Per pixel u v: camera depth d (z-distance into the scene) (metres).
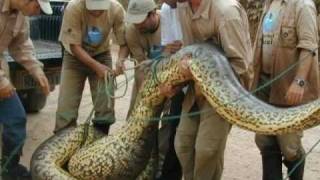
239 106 4.92
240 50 5.16
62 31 6.58
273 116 4.78
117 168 5.59
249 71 5.29
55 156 5.96
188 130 5.49
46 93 6.31
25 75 7.08
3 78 5.72
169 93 5.49
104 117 6.57
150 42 6.49
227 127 5.30
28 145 7.44
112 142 5.69
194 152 5.54
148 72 5.76
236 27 5.13
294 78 5.54
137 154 5.64
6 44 5.86
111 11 6.59
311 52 5.46
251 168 6.94
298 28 5.52
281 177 5.85
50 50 7.63
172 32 5.99
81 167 5.68
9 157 5.86
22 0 5.56
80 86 6.80
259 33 5.83
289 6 5.58
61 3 8.00
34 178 5.83
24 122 6.01
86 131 6.25
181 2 5.32
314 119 4.54
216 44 5.32
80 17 6.48
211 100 5.09
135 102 5.94
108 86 6.42
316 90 5.61
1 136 5.99
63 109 6.70
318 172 6.83
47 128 8.15
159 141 6.00
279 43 5.63
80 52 6.51
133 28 6.50
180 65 5.29
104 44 6.77
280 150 5.81
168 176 6.01
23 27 6.07
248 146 7.64
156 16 6.33
